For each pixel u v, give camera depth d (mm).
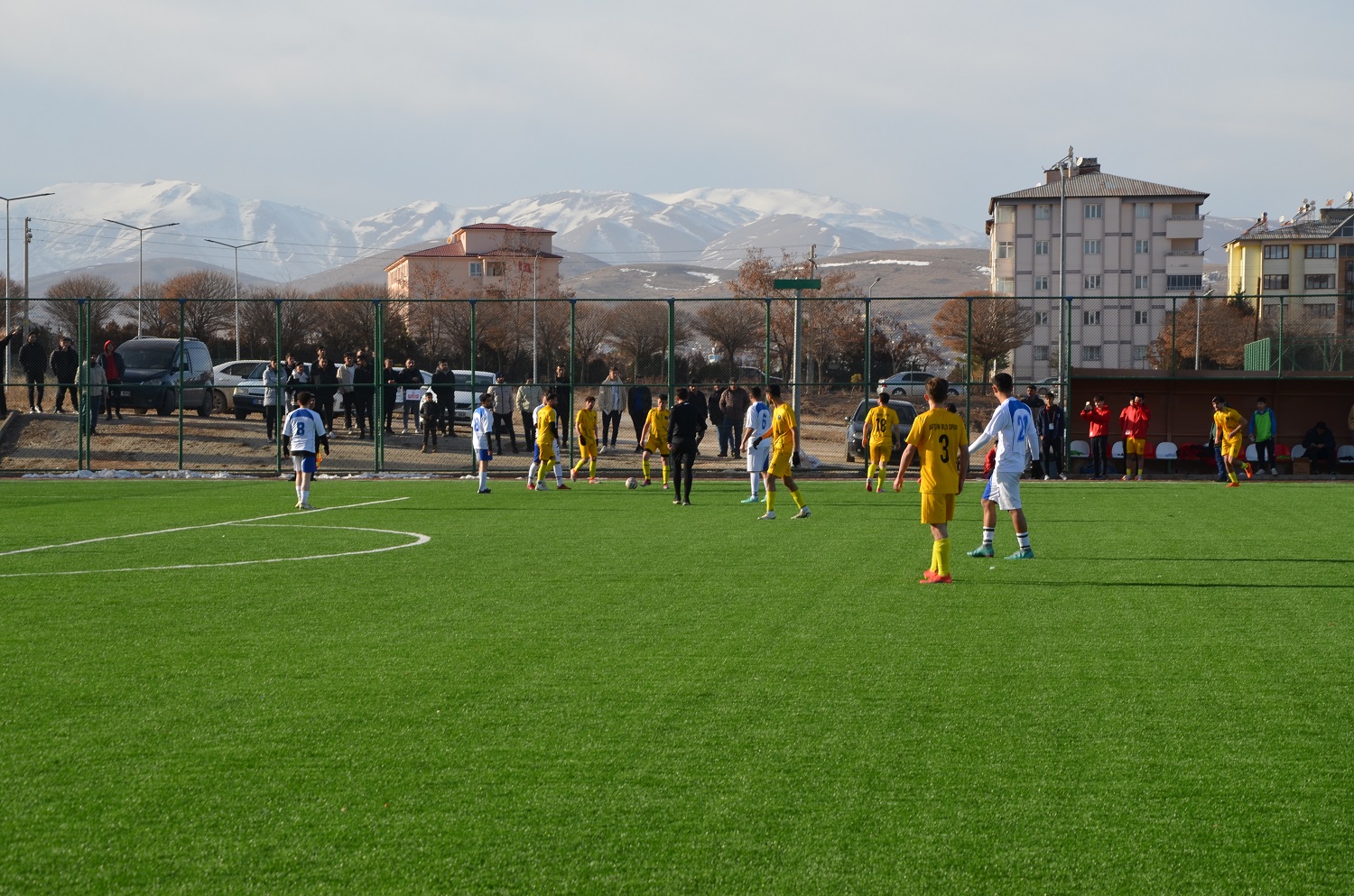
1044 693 7754
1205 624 10000
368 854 5164
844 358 44812
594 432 27250
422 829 5426
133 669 8422
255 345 52750
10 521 18406
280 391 29859
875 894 4789
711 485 26094
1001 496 13891
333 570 13109
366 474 29047
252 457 30656
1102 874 4969
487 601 11117
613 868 5023
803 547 15094
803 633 9617
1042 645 9180
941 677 8180
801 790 5922
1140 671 8344
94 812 5629
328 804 5738
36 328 39031
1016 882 4895
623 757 6438
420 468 29906
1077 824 5500
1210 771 6215
